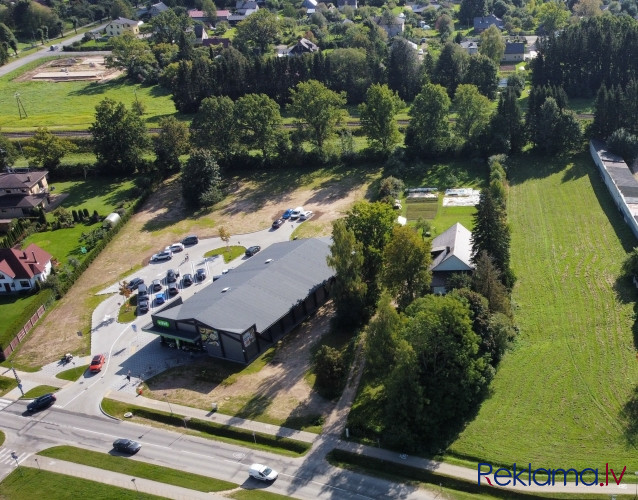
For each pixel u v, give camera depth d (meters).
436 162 166.25
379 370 88.25
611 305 101.81
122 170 176.50
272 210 151.00
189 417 88.81
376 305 106.75
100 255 137.88
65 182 175.75
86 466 81.94
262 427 85.81
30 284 123.31
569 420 80.50
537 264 116.19
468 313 85.62
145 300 117.44
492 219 105.00
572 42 199.12
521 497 71.44
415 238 98.50
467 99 165.50
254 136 171.00
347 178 163.50
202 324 99.19
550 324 99.06
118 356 104.12
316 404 89.19
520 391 86.12
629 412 80.50
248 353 99.81
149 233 145.75
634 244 118.94
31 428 89.94
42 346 108.88
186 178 155.50
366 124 168.00
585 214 132.62
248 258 129.50
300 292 108.62
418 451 79.19
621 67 196.62
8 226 149.62
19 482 80.31
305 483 76.31
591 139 163.12
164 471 80.06
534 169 156.88
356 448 80.62
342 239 100.00
